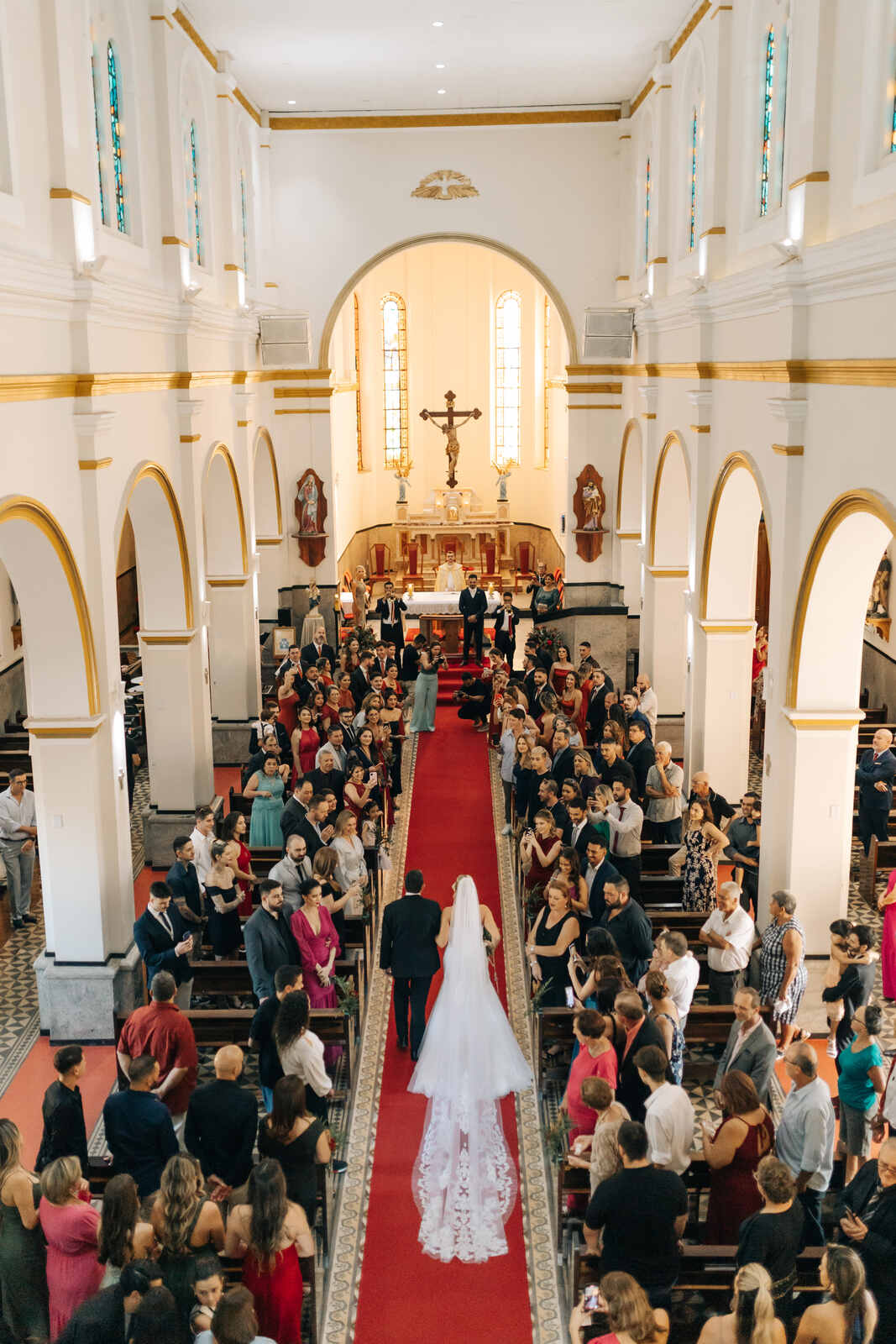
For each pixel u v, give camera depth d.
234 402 17.45
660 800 12.48
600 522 22.61
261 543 22.64
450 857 14.52
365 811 12.44
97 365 10.22
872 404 8.52
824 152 9.59
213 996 10.58
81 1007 10.59
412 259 31.78
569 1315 7.14
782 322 10.44
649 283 17.47
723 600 14.04
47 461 9.34
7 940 12.77
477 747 19.20
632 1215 5.65
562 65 17.86
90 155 10.19
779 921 8.98
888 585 17.30
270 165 21.22
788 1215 5.49
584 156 21.16
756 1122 6.38
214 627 18.16
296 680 16.98
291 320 20.05
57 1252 5.92
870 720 17.20
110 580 10.70
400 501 31.58
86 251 9.77
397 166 21.22
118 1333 5.18
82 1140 7.12
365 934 10.96
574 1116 7.32
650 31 16.05
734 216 13.12
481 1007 9.18
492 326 31.98
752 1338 4.68
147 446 12.34
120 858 10.75
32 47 9.02
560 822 11.35
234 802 13.98
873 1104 7.65
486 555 31.59
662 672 18.22
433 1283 7.46
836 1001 8.58
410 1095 9.61
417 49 16.81
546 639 21.23
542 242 21.48
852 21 8.96
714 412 13.65
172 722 14.20
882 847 13.06
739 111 12.90
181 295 13.36
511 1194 8.34
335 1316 7.16
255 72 17.97
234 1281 6.02
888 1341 5.74
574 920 9.22
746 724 14.38
